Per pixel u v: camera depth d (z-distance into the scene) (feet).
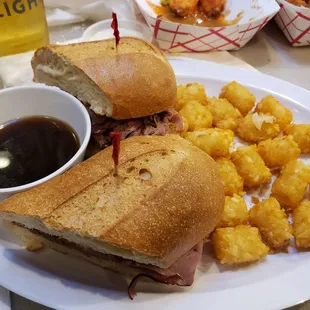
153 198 0.51
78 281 0.53
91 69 0.65
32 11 0.85
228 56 0.98
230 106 0.81
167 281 0.52
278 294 0.52
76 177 0.54
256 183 0.70
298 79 0.97
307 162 0.76
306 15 0.95
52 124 0.67
